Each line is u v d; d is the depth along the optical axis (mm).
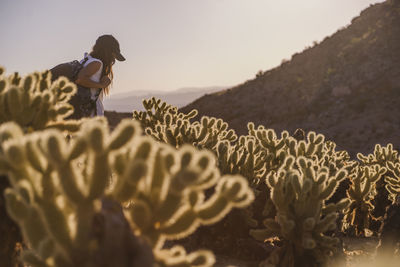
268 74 59656
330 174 5816
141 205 2125
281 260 4027
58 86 3246
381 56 47062
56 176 2084
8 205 2020
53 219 1993
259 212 5402
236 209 4980
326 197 3902
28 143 2068
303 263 3928
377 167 8609
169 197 2117
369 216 7785
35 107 2803
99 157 1965
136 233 2184
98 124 1956
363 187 7383
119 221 2059
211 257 2324
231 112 52250
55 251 2039
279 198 3980
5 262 2576
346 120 37219
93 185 1965
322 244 3902
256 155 5430
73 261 1970
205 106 57469
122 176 2133
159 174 2123
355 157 27844
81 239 1969
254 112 49781
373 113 36125
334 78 48000
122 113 39312
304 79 52781
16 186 2047
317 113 42000
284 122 43812
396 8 54469
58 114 3070
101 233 2033
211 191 4832
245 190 2178
